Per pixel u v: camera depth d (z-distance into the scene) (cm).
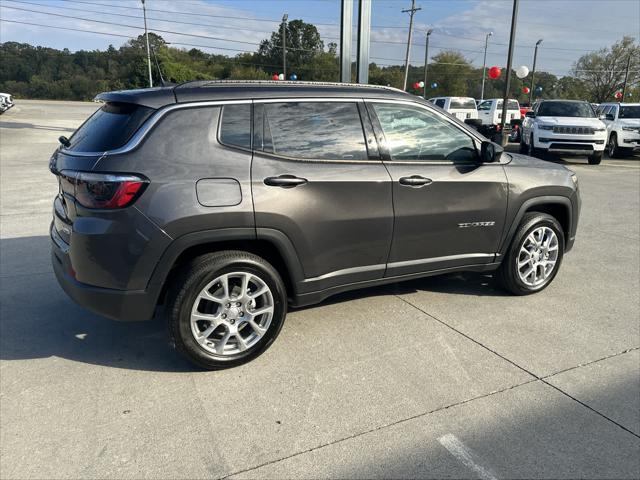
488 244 418
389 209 362
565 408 288
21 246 582
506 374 324
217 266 308
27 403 287
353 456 248
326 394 300
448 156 394
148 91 313
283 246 327
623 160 1692
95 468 238
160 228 292
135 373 321
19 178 1062
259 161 317
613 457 248
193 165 300
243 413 281
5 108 3238
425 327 390
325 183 335
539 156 1552
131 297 298
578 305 436
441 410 285
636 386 311
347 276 362
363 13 810
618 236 679
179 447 253
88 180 286
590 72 5956
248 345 329
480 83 7662
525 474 237
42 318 397
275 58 8481
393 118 370
